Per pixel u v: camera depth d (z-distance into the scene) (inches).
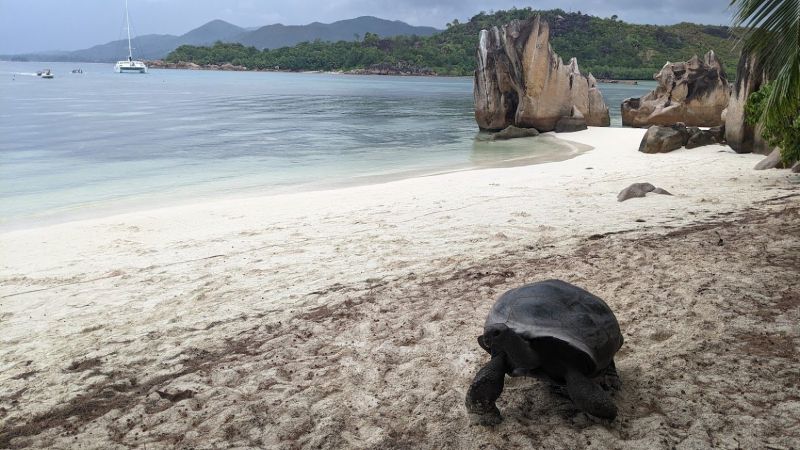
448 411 163.8
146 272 321.4
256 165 776.9
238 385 189.3
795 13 283.4
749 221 359.3
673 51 5472.4
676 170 596.7
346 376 190.2
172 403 181.0
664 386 169.0
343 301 261.4
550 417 156.6
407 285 277.4
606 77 4980.3
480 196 492.1
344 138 1088.8
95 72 7829.7
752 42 303.1
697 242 316.2
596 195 471.8
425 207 457.7
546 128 1151.6
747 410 154.7
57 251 373.4
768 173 538.9
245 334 231.5
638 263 285.7
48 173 716.7
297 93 2881.4
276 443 155.9
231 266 324.5
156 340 230.4
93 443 160.4
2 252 373.4
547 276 275.4
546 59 1123.9
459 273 290.4
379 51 7534.5
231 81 4746.6
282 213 463.2
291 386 185.8
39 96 2477.9
